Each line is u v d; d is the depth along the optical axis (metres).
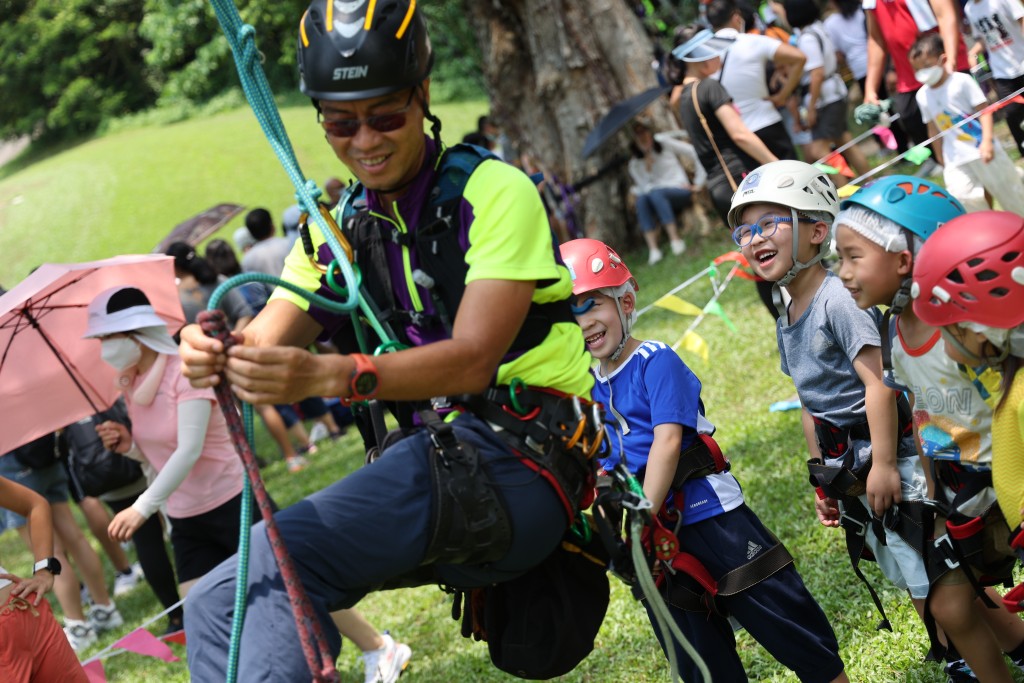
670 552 3.13
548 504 2.42
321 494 2.28
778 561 3.32
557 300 2.51
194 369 2.04
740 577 3.28
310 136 29.36
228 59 39.12
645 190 11.78
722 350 7.95
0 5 42.12
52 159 38.06
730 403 6.96
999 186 6.62
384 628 5.77
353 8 2.31
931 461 3.02
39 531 3.69
